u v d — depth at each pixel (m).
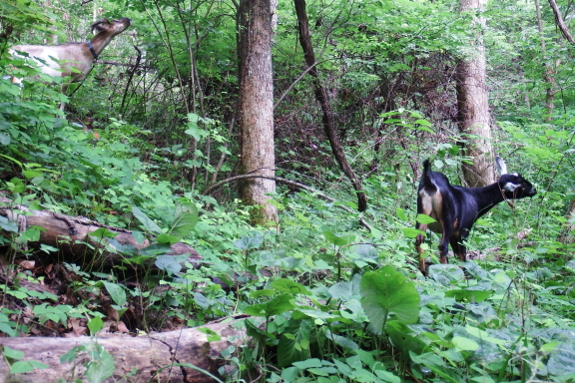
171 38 9.05
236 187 7.67
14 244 3.34
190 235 4.59
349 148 9.24
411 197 8.23
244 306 3.55
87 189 4.83
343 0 8.42
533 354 2.55
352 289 3.09
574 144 6.93
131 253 3.48
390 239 4.26
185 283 3.62
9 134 4.61
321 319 2.79
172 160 8.15
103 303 3.54
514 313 3.29
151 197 4.81
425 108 9.80
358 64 9.65
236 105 8.95
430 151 8.55
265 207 6.45
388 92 9.84
